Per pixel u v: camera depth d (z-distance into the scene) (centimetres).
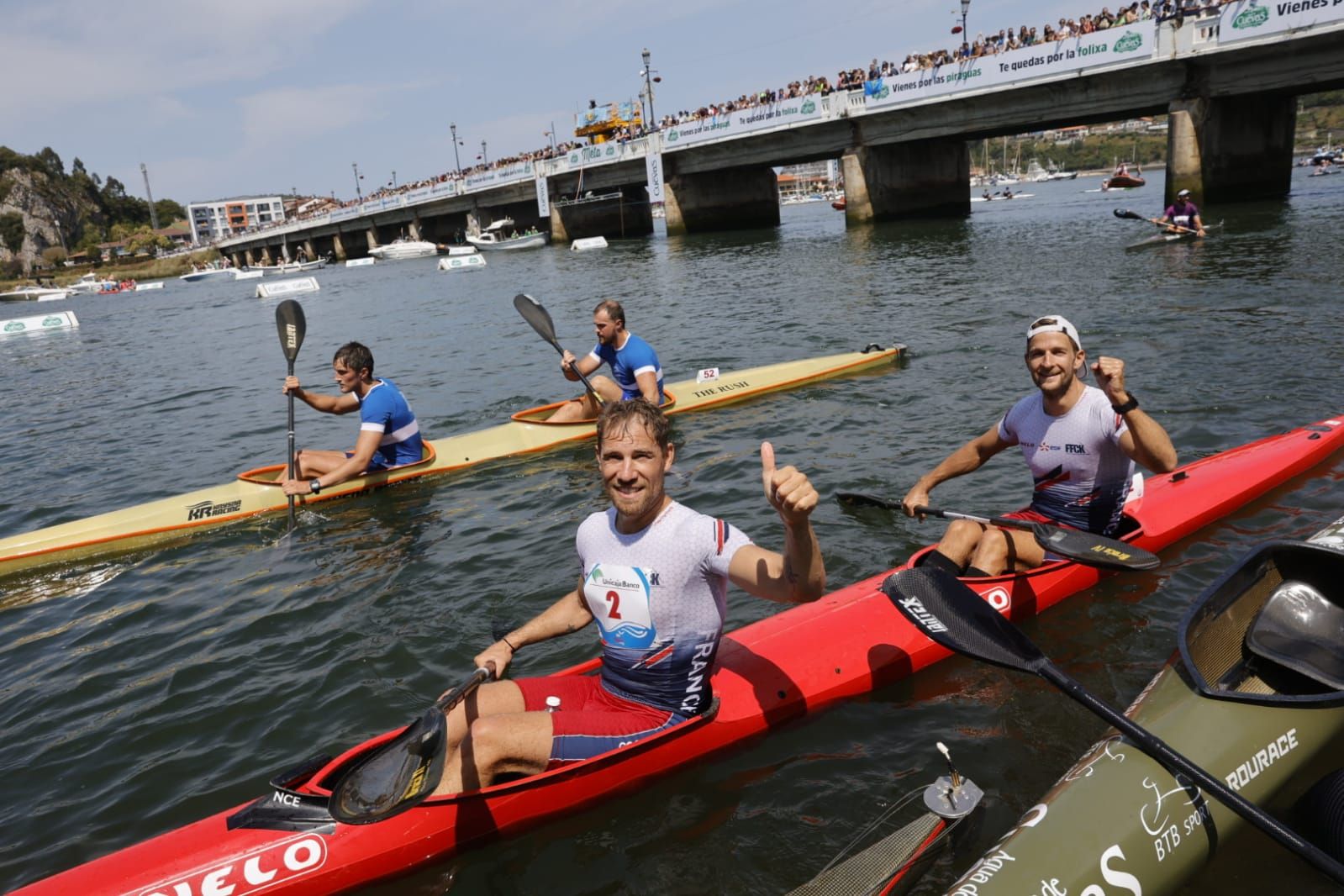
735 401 872
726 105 3766
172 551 622
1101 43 2369
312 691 415
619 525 295
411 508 653
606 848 298
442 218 5934
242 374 1453
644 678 309
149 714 408
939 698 373
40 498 797
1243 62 2222
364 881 290
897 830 292
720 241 3481
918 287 1578
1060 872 248
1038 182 10144
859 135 3195
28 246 13862
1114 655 392
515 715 300
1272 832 250
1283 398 704
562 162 4294
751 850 292
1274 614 358
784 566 257
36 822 338
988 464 629
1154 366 834
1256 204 2409
